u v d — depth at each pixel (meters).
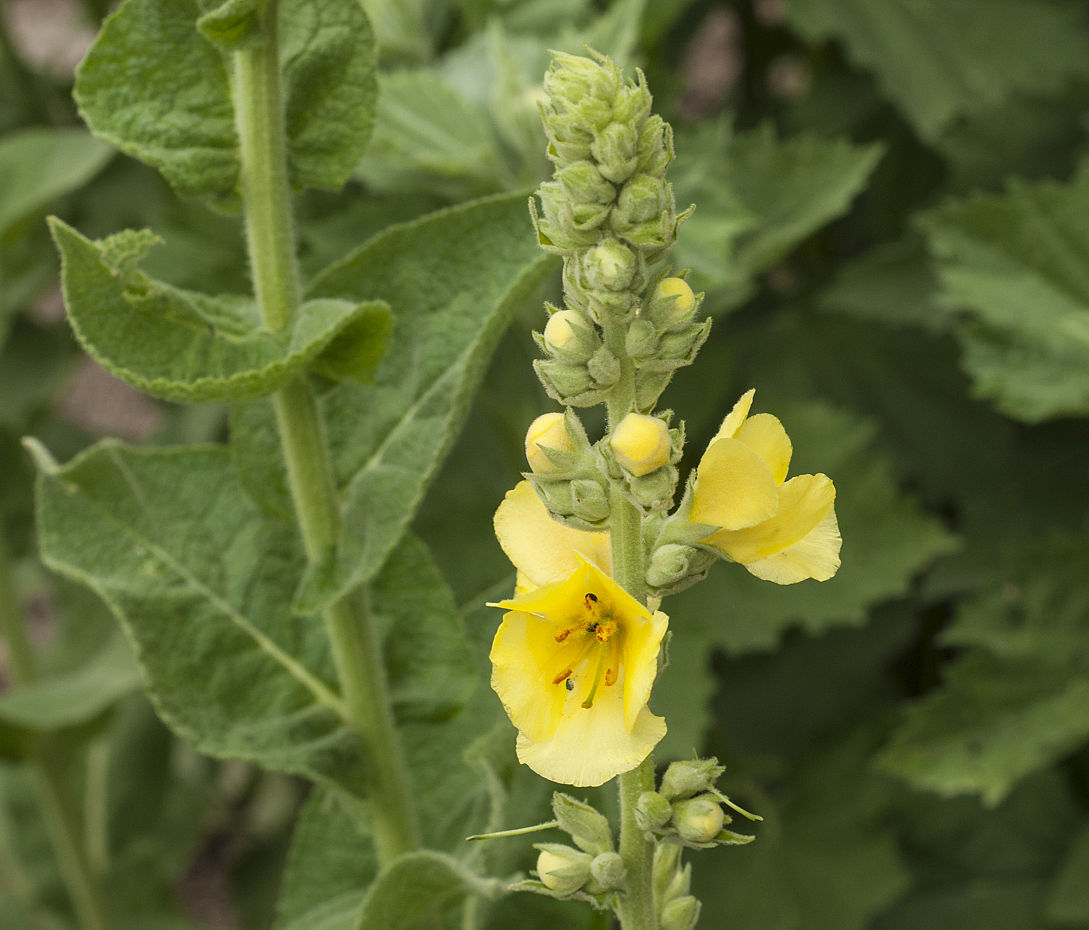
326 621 0.49
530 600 0.40
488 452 0.94
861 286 1.02
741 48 1.31
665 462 0.41
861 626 1.00
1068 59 1.02
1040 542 0.81
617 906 0.43
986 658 0.79
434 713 0.51
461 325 0.49
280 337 0.47
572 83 0.41
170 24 0.47
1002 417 1.02
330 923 0.51
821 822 0.94
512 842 0.51
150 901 1.04
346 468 0.49
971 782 0.75
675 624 0.79
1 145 0.88
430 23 0.94
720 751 0.97
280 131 0.47
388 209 0.77
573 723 0.40
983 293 0.83
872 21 1.00
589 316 0.42
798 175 0.88
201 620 0.50
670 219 0.41
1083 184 0.85
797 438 0.90
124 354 0.46
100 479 0.50
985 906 0.92
